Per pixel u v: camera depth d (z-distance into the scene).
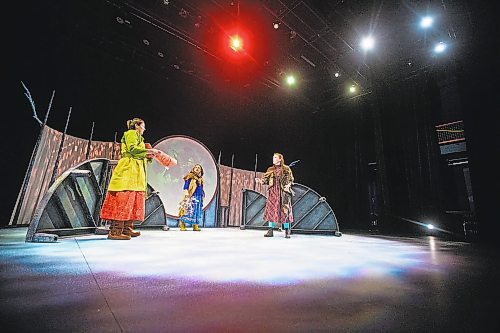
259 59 9.02
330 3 7.10
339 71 9.66
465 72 6.12
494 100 5.61
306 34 8.11
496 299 1.16
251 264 1.86
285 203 4.79
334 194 11.84
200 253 2.31
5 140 4.85
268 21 7.60
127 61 7.39
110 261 1.78
